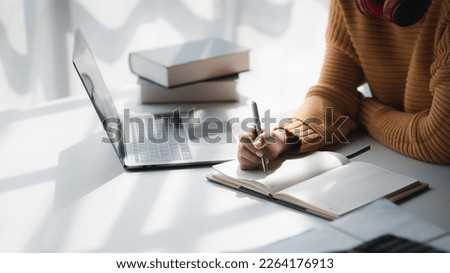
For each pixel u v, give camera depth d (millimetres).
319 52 2225
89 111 1626
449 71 1304
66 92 2131
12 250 1053
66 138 1480
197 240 1064
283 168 1258
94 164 1354
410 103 1466
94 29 2096
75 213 1161
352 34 1536
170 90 1669
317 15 2182
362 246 941
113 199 1207
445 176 1265
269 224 1104
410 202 1160
